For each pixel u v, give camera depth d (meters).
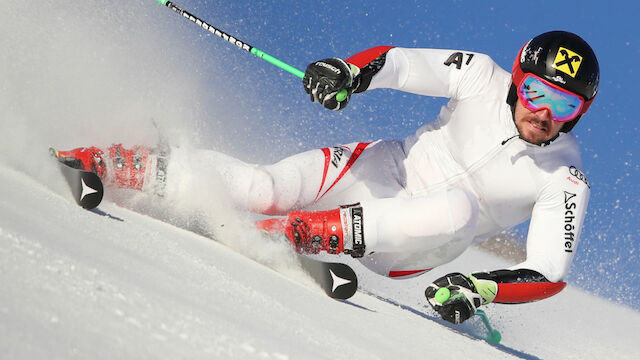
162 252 7.54
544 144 12.22
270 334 5.73
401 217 11.59
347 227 11.53
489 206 12.70
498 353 10.23
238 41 12.91
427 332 9.56
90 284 4.88
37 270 4.71
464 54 12.94
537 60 11.58
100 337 3.98
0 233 5.23
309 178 12.77
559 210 12.17
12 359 3.29
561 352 14.27
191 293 6.07
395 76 12.44
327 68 11.44
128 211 10.39
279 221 11.49
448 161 13.02
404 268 12.76
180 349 4.37
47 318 3.94
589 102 11.94
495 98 12.65
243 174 11.93
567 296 23.39
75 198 8.84
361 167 13.36
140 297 5.09
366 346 6.85
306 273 10.48
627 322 21.70
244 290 7.17
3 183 8.02
